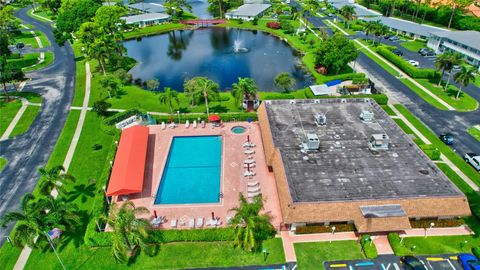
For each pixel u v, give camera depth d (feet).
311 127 199.93
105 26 337.93
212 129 229.04
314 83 315.99
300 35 450.30
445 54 276.82
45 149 214.90
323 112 217.56
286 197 145.18
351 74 311.06
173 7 554.87
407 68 318.45
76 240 147.95
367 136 189.78
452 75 310.45
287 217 139.13
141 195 171.01
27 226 124.06
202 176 186.29
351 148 178.91
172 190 176.04
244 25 524.52
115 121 237.25
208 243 144.87
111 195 161.27
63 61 376.89
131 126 225.35
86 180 184.24
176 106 265.95
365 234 142.92
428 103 263.70
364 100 232.53
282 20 497.87
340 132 194.29
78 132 232.32
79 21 405.18
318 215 139.23
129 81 326.24
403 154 173.27
